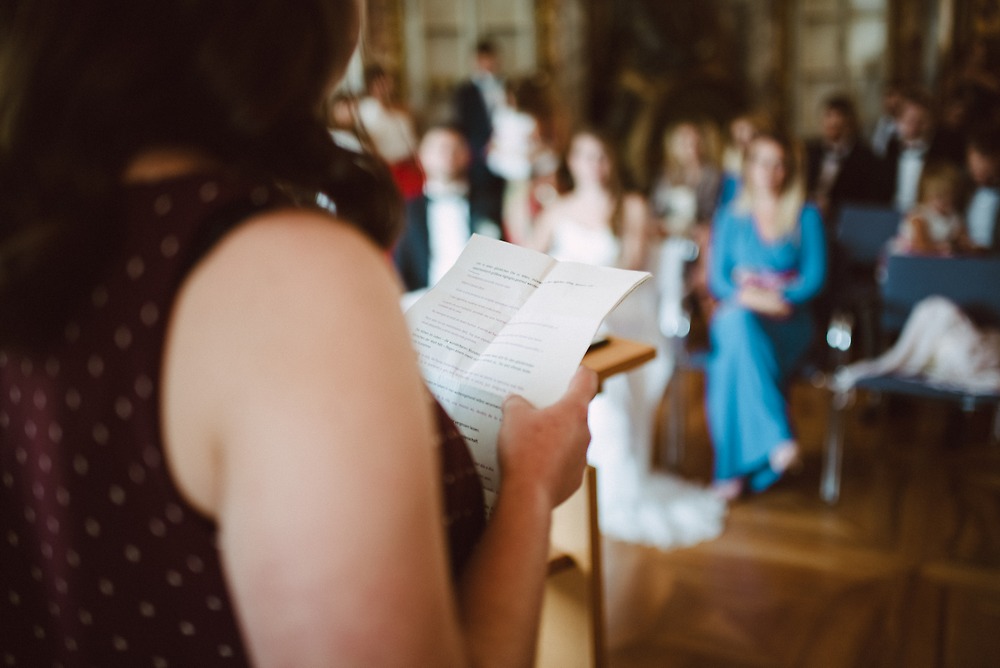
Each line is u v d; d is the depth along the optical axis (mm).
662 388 3615
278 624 434
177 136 511
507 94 5453
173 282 470
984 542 3070
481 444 804
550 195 4539
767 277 3598
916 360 3479
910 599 2748
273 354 442
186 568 490
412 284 4273
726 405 3438
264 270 455
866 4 7434
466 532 698
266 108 507
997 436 3957
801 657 2492
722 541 3156
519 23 7465
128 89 484
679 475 3721
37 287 479
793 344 3572
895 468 3699
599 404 3301
